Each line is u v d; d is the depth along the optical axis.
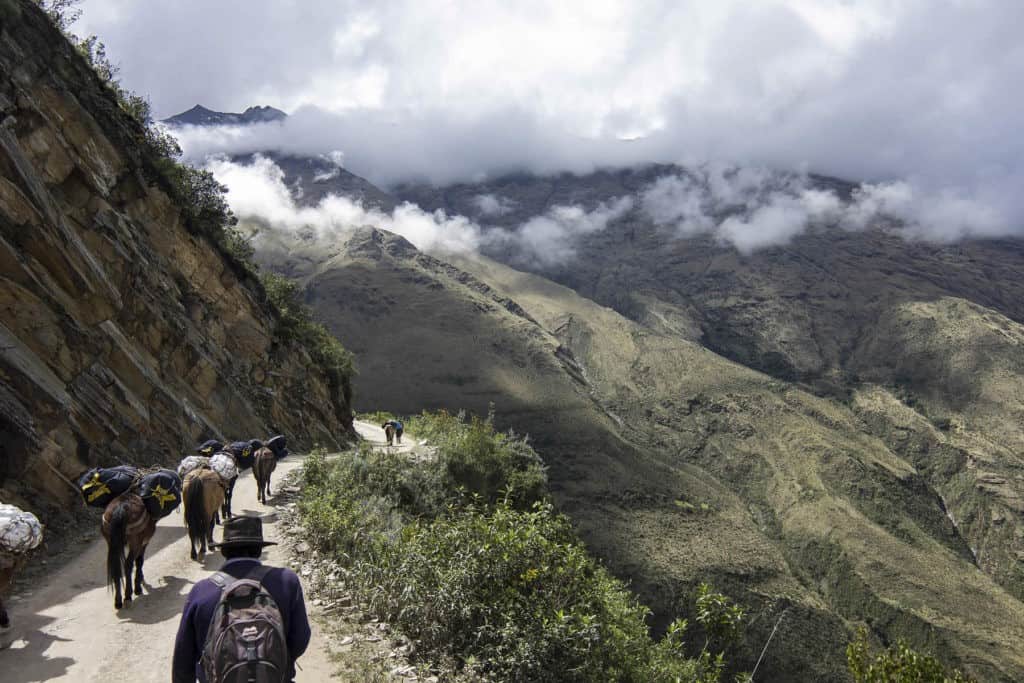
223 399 32.12
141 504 10.41
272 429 37.72
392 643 9.55
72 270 19.86
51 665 8.21
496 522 11.00
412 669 8.77
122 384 21.39
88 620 9.65
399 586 10.48
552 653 9.31
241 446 18.98
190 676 4.15
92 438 18.61
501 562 10.11
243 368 37.25
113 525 9.97
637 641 12.90
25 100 21.42
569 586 10.55
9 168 18.36
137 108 33.62
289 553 13.53
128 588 10.29
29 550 9.09
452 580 9.86
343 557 13.11
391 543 12.08
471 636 9.58
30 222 18.61
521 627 9.52
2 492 13.72
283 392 41.94
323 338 56.94
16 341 16.84
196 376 30.16
